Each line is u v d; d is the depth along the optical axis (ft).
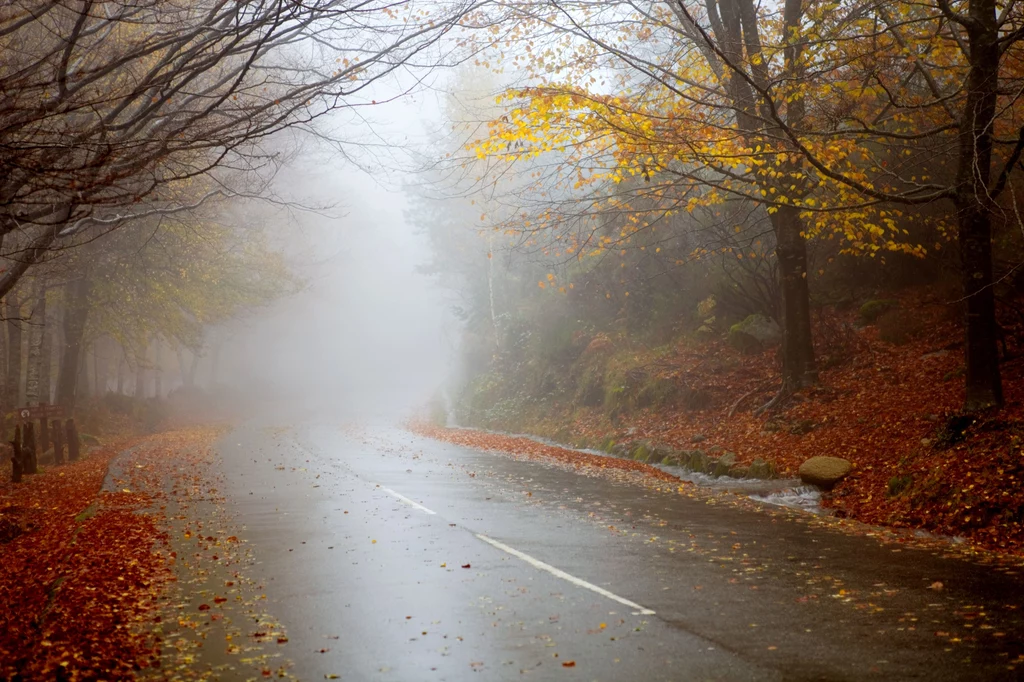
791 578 27.81
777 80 50.11
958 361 61.21
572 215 61.52
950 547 32.53
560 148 52.24
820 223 61.41
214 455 79.25
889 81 60.64
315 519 42.06
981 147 44.80
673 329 97.40
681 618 23.50
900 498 41.57
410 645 21.91
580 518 41.11
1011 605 23.80
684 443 68.54
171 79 37.58
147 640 22.97
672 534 36.37
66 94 35.45
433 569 30.53
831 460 49.70
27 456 68.80
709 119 56.24
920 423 51.98
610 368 93.50
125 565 31.27
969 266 45.68
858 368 67.97
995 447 40.68
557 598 26.04
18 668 21.35
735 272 90.12
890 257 82.17
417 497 49.29
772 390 71.05
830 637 21.40
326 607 25.84
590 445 82.28
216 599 26.81
